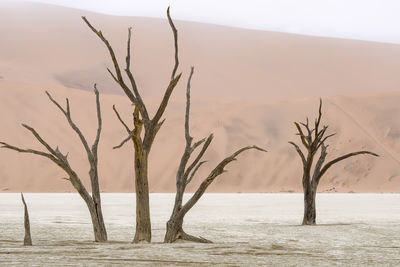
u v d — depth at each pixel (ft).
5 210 186.19
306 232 105.91
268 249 71.67
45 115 492.13
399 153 476.95
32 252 66.13
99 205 85.66
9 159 447.83
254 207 217.77
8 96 501.56
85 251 67.00
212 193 441.27
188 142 82.17
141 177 79.56
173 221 80.59
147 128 79.20
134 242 79.66
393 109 515.91
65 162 83.82
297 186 449.06
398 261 61.16
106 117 504.02
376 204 245.86
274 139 485.97
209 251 67.67
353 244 81.61
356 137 488.02
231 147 474.90
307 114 513.86
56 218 147.13
